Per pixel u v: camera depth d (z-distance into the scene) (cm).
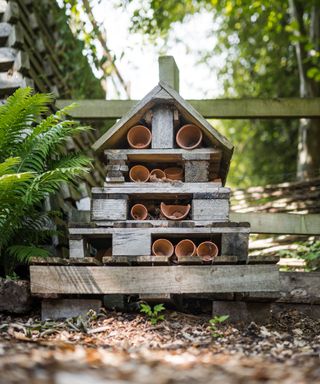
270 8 593
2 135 228
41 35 339
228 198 219
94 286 210
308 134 542
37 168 231
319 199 399
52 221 255
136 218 226
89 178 340
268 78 673
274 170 696
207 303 228
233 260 207
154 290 208
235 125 725
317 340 200
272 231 288
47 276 211
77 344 179
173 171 233
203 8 619
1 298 212
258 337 196
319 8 560
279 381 137
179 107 226
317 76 514
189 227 214
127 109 302
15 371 133
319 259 312
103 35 397
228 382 136
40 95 230
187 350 176
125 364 151
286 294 238
